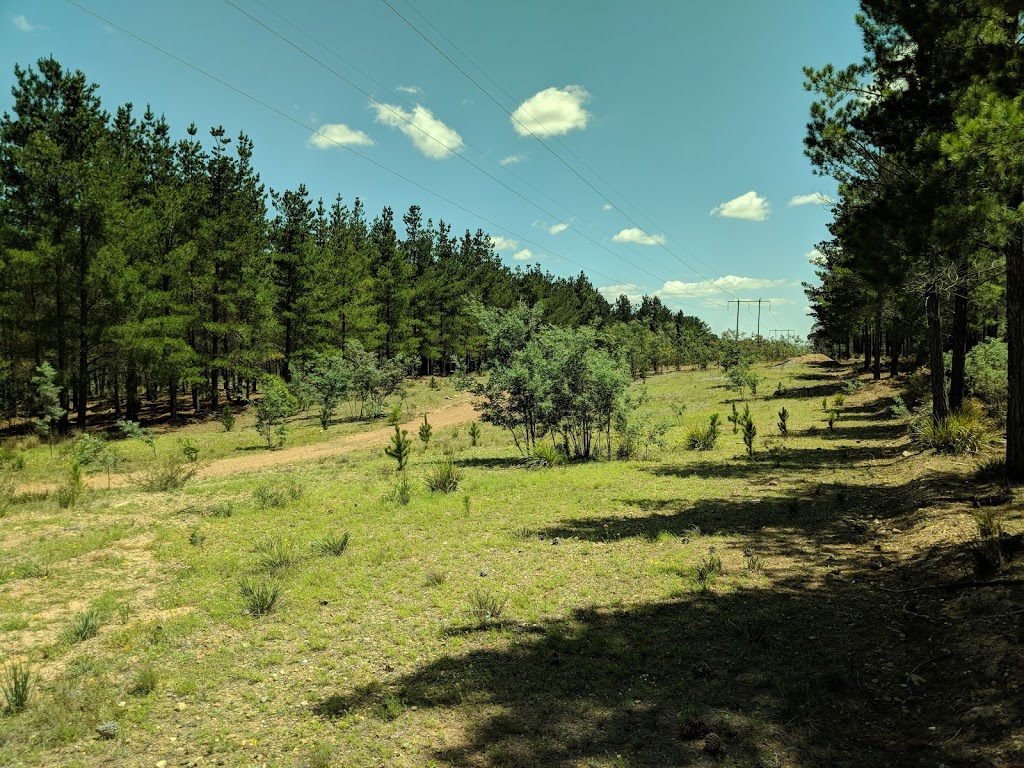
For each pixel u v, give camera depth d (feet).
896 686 14.37
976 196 25.07
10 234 91.30
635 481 45.32
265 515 37.32
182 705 15.26
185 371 108.27
